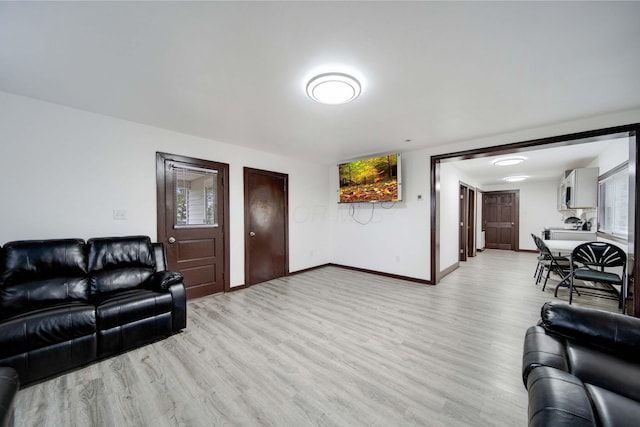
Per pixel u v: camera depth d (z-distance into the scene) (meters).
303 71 1.90
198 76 1.97
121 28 1.45
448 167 4.91
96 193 2.70
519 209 7.73
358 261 5.06
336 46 1.62
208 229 3.57
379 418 1.47
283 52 1.68
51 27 1.43
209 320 2.78
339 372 1.88
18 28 1.43
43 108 2.41
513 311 2.99
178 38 1.54
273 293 3.70
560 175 6.38
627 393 1.02
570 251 3.74
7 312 1.95
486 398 1.61
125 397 1.63
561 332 1.40
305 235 5.05
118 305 2.11
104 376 1.84
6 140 2.25
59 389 1.71
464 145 3.69
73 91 2.21
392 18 1.38
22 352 1.71
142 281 2.61
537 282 4.17
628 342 1.24
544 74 1.93
